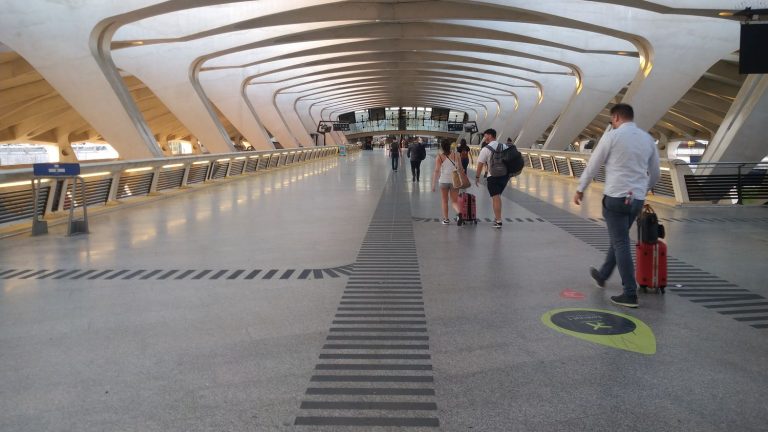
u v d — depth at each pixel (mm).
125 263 6977
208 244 8266
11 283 6000
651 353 3922
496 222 9672
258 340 4223
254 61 32344
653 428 2887
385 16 23016
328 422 2959
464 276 6230
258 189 17844
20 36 18328
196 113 29734
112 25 19266
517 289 5668
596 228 9680
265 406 3146
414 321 4664
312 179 22453
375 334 4348
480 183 19672
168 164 15711
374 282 5984
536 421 2967
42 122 39125
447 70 45188
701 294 5465
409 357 3875
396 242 8375
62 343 4176
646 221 5473
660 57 21484
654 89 22250
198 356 3908
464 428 2896
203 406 3150
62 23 18250
